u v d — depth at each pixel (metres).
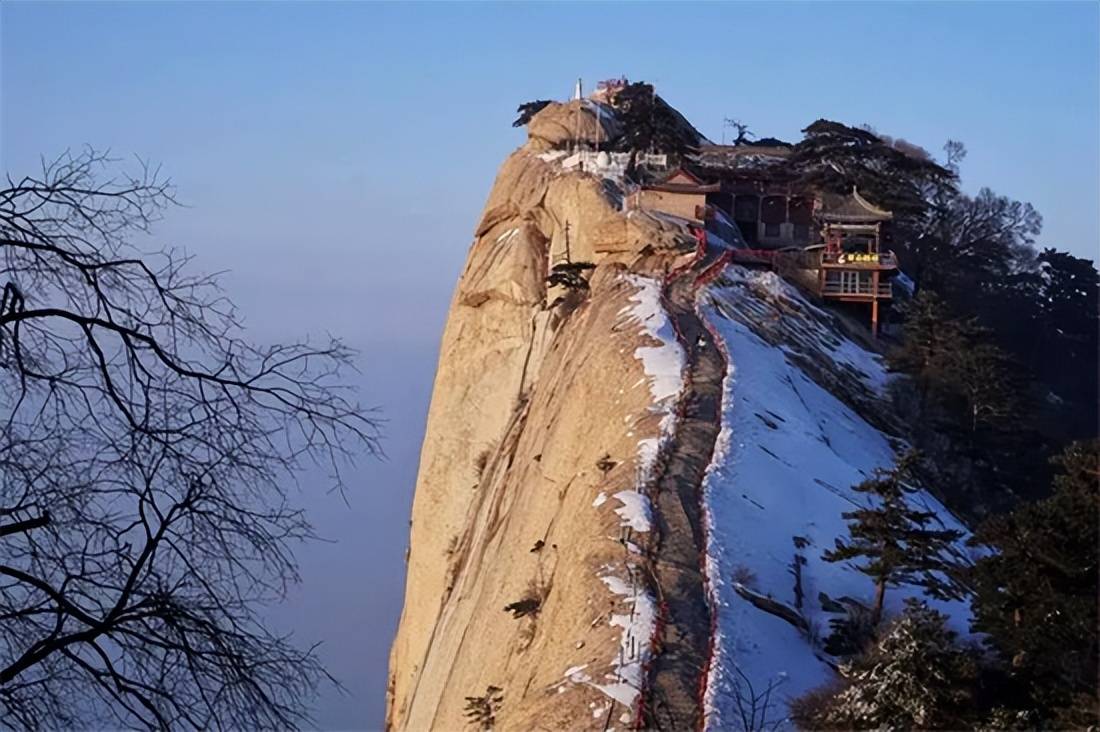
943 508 55.28
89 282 11.18
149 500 11.08
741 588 37.84
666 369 54.47
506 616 46.78
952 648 31.06
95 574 10.99
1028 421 67.69
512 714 35.78
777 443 49.25
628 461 46.31
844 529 44.34
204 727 11.02
